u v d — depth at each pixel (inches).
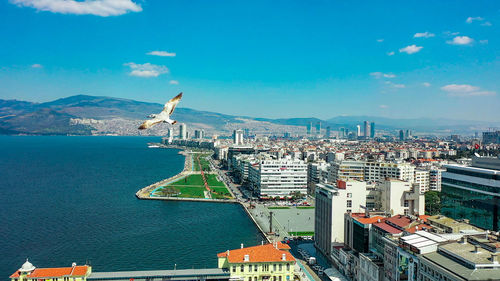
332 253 7731.3
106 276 6097.4
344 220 7780.5
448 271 4441.4
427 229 5905.5
